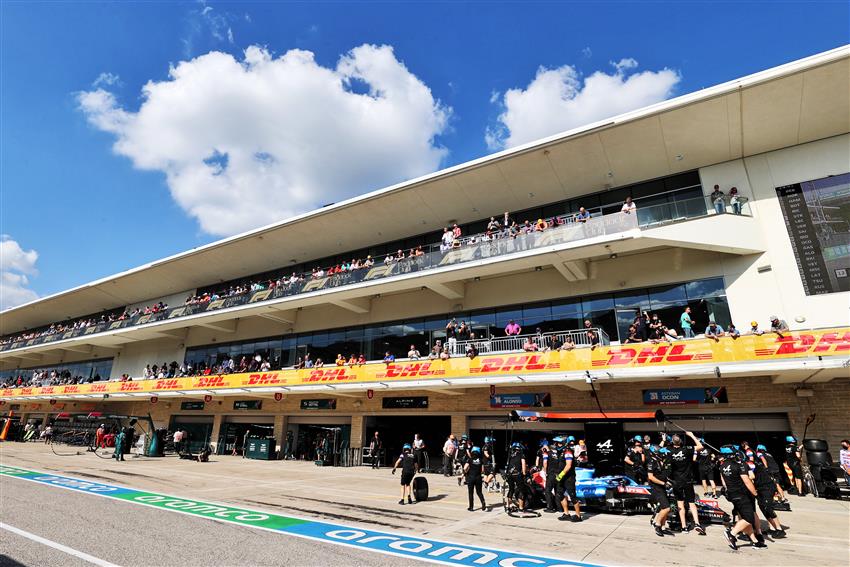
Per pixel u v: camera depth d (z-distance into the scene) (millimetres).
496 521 9055
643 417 12375
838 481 11773
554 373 15273
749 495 7137
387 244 24734
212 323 28828
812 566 6133
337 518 9070
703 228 14977
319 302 23391
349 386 20188
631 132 16375
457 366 17391
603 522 8969
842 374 12820
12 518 8250
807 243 14555
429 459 19781
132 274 33500
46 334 40688
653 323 16391
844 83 13477
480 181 19719
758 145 15758
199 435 29531
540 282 19391
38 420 42781
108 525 7855
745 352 12656
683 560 6383
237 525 8148
